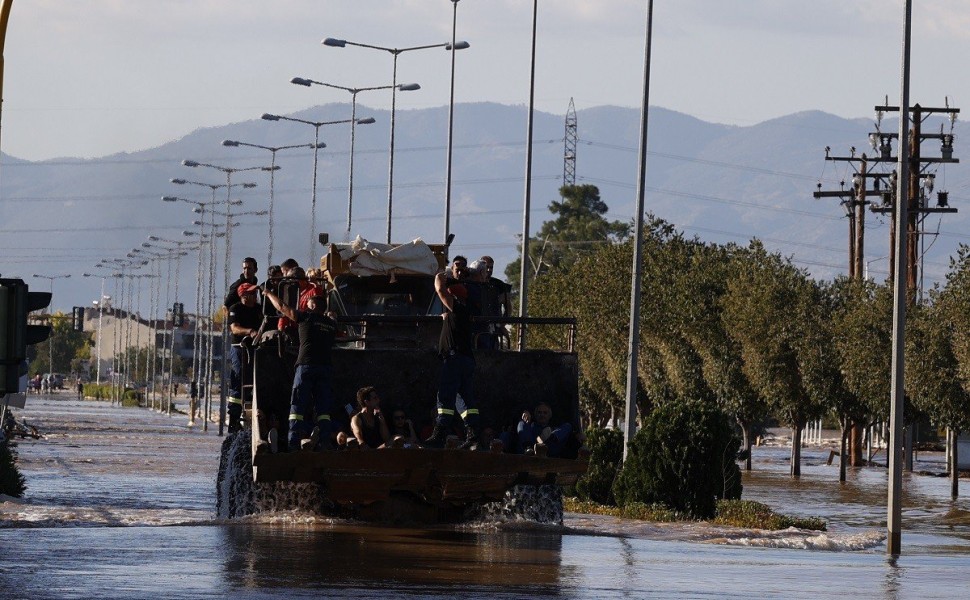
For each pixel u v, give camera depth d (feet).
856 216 608.60
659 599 132.26
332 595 128.36
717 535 218.59
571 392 199.00
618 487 270.26
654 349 536.42
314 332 181.16
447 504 192.13
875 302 477.77
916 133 529.86
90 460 424.05
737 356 526.57
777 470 558.97
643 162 291.58
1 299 159.63
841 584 150.82
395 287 216.54
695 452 262.06
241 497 205.67
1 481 265.13
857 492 405.80
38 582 132.26
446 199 436.35
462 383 183.93
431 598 128.47
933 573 167.02
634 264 291.38
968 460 550.77
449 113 441.68
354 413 190.60
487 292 217.77
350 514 207.31
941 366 422.00
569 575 150.00
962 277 402.52
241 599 124.36
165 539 174.70
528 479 183.11
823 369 497.05
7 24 198.80
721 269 536.83
